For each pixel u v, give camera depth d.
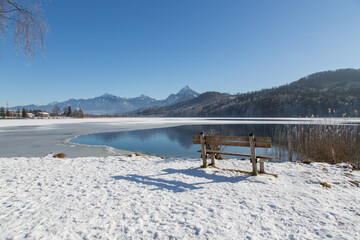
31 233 3.02
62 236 2.95
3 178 5.78
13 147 16.12
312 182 5.14
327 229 3.10
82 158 8.91
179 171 6.33
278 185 4.97
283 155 13.05
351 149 9.73
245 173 5.92
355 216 3.49
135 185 5.11
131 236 2.95
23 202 4.12
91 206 3.92
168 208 3.81
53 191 4.73
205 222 3.30
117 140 21.17
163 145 18.03
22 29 5.46
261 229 3.11
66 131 30.02
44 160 8.38
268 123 48.06
